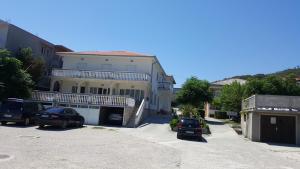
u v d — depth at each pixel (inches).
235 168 464.8
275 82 1657.2
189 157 537.3
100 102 1140.5
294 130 986.1
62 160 404.5
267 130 997.8
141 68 1505.9
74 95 1173.1
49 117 845.2
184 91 1592.0
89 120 1131.9
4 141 540.4
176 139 844.0
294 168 511.5
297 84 1749.5
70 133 767.1
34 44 1649.9
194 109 1341.0
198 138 914.7
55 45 1831.9
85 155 459.8
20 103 882.1
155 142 724.7
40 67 1469.0
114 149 550.9
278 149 810.2
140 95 1476.4
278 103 970.7
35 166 353.4
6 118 864.9
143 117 1305.4
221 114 2102.6
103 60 1547.7
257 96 979.3
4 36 1449.3
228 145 798.5
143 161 453.1
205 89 1608.0
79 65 1568.7
